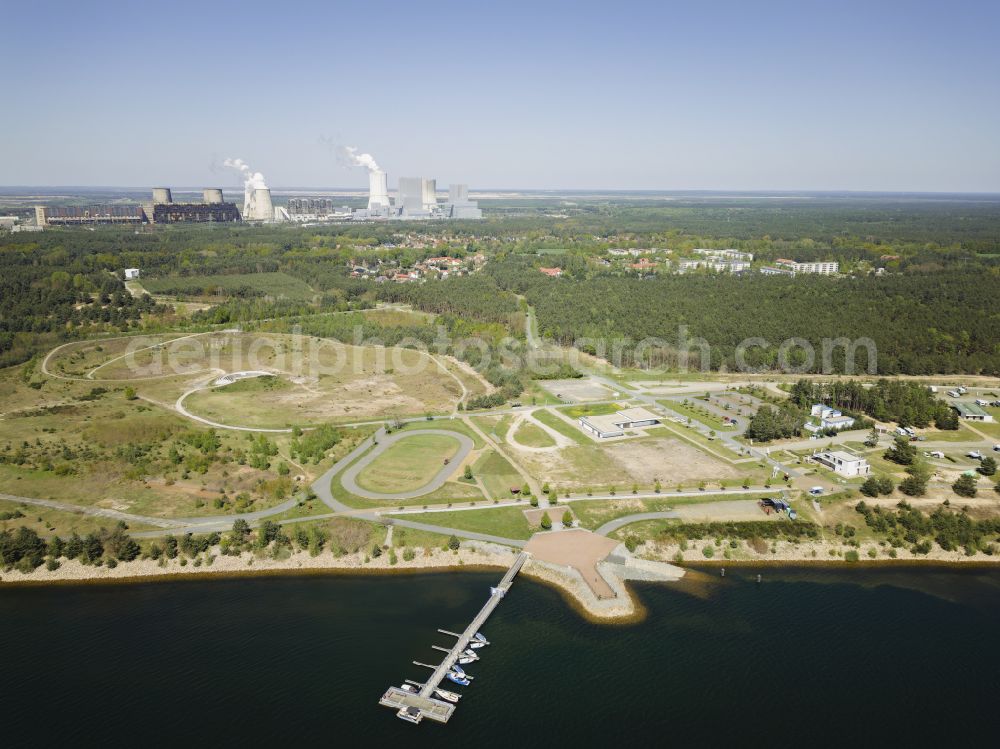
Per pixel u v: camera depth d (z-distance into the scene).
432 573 173.75
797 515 198.88
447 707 129.50
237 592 165.88
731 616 158.88
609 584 168.12
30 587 167.75
